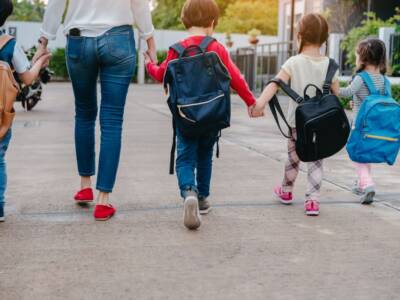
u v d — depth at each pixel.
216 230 3.23
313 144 3.38
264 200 3.97
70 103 12.82
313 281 2.50
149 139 7.03
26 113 10.21
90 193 3.75
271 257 2.80
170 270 2.60
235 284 2.45
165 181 4.52
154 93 18.30
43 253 2.81
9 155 5.73
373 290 2.41
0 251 2.83
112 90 3.37
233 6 44.94
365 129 3.77
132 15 3.41
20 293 2.32
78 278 2.49
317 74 3.56
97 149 6.04
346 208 3.79
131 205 3.76
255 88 18.08
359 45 3.97
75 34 3.33
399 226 3.38
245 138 7.28
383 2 16.86
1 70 3.07
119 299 2.28
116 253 2.82
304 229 3.28
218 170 5.04
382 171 5.10
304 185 4.47
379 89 3.90
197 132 3.14
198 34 3.30
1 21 3.20
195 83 3.12
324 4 17.31
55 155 5.76
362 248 2.96
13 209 3.62
